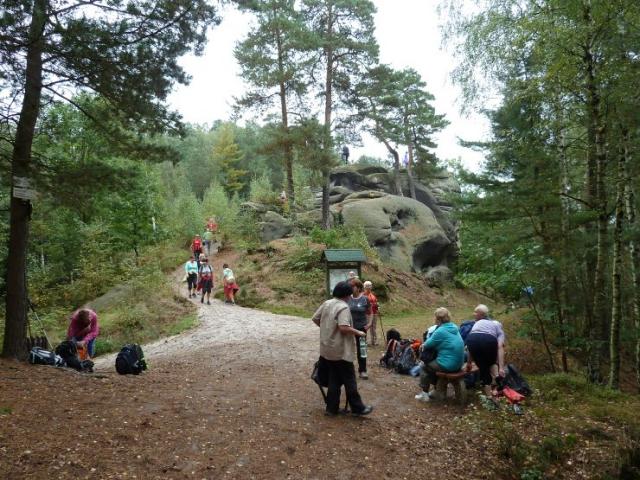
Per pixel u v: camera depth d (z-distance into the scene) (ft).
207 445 16.93
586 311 37.50
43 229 72.08
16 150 26.43
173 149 31.19
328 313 20.89
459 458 18.66
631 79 29.01
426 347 24.43
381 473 16.62
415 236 97.04
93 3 25.72
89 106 30.25
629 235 31.27
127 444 16.25
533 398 25.86
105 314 57.11
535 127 39.83
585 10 29.25
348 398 20.94
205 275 60.70
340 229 81.51
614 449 20.71
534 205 35.40
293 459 16.71
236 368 29.86
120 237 87.30
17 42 23.66
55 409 18.43
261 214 95.25
